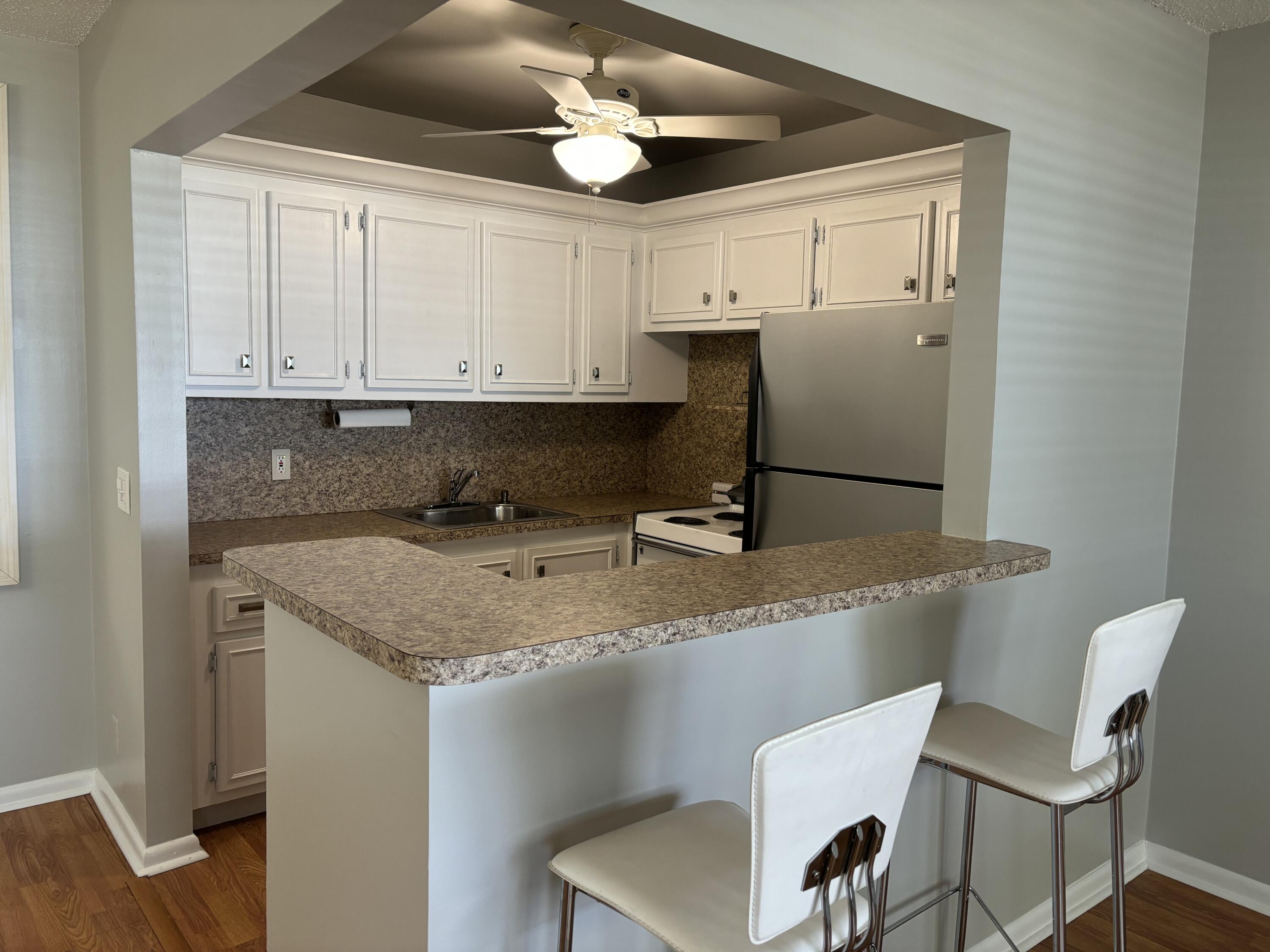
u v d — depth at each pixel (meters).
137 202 2.38
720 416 4.21
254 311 3.01
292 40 1.52
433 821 1.31
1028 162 2.05
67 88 2.79
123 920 2.37
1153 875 2.83
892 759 1.18
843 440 2.80
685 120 2.48
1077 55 2.15
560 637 1.26
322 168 3.09
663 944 1.62
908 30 1.74
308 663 1.64
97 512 2.89
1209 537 2.67
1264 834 2.61
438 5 1.35
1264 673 2.59
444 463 3.91
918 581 1.74
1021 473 2.18
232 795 2.84
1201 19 2.46
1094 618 2.49
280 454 3.46
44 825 2.85
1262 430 2.55
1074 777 1.65
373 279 3.26
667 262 3.96
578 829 1.48
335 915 1.60
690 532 3.48
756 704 1.72
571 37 2.70
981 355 2.09
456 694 1.31
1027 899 2.42
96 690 3.02
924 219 2.99
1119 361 2.43
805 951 1.17
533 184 4.02
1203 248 2.63
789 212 3.44
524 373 3.71
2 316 2.74
